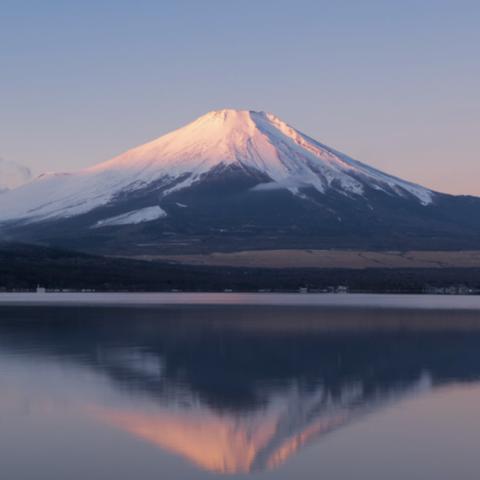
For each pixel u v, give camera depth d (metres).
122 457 33.81
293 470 32.25
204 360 58.72
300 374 52.62
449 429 37.81
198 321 92.44
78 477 31.48
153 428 38.19
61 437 36.66
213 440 36.31
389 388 47.69
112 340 71.44
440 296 184.62
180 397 44.94
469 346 67.56
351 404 43.19
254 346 67.19
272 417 40.41
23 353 61.97
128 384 48.62
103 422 39.22
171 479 31.33
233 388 47.56
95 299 151.12
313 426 38.62
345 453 34.34
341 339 72.94
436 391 46.72
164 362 57.56
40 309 114.50
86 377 50.97
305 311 111.69
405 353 62.94
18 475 31.64
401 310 114.81
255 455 34.19
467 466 32.53
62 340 71.25
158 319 95.12
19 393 45.75
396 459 33.47
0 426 38.47
